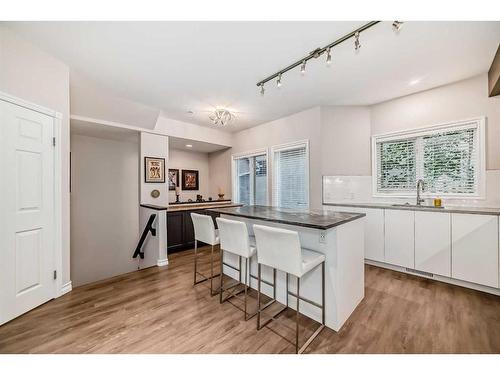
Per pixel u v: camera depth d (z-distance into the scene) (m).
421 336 1.72
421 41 2.09
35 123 2.11
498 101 2.66
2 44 1.85
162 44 2.11
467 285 2.53
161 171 4.30
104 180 4.50
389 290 2.50
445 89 3.02
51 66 2.27
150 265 3.79
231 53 2.27
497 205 2.68
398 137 3.47
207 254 4.07
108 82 2.88
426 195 3.21
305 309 2.04
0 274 1.84
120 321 1.95
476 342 1.64
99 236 4.42
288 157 4.36
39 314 2.03
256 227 1.82
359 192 3.76
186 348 1.62
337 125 3.78
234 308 2.18
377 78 2.83
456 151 2.99
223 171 5.75
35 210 2.11
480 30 1.93
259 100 3.54
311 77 2.80
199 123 4.70
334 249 1.82
